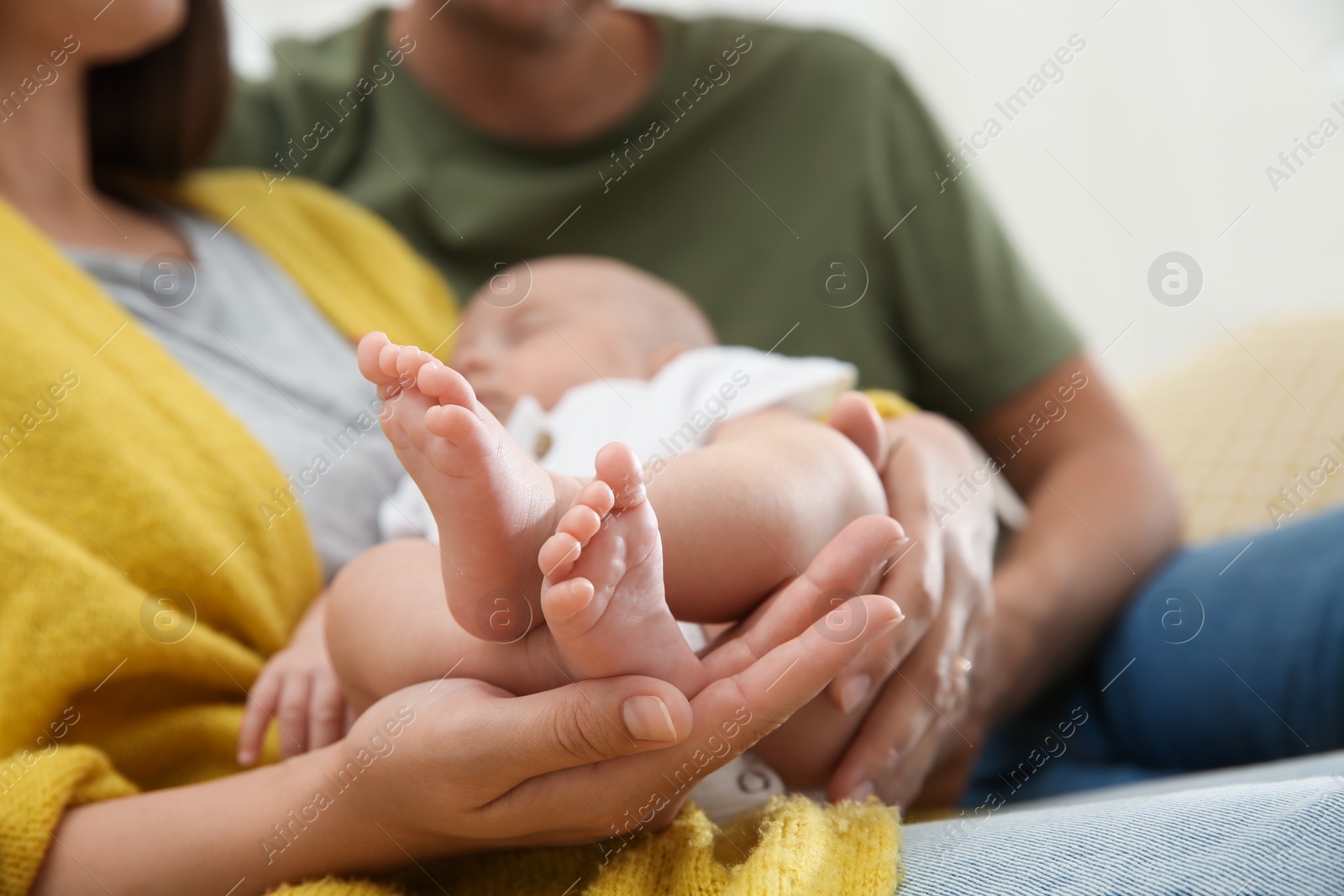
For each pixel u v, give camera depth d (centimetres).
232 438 74
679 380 76
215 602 68
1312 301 165
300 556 75
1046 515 95
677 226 116
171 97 104
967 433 113
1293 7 171
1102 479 98
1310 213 171
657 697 43
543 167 117
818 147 116
